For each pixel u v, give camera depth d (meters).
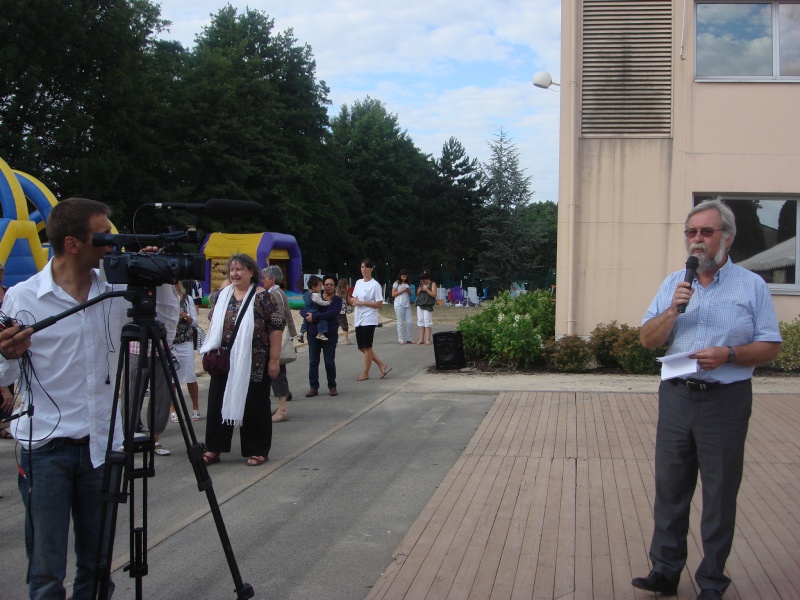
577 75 12.77
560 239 12.95
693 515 5.42
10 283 14.05
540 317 14.41
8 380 3.40
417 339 20.31
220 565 4.82
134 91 32.69
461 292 48.56
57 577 3.43
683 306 3.88
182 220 35.97
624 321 12.82
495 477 6.52
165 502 6.14
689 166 12.60
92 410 3.55
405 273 18.83
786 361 11.74
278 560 4.91
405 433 8.45
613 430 8.21
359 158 62.75
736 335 3.94
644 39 12.63
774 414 8.84
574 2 12.70
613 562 4.65
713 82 12.52
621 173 12.75
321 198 49.81
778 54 12.53
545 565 4.62
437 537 5.12
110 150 32.19
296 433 8.60
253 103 43.28
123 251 3.61
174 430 8.88
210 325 7.25
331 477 6.79
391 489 6.39
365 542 5.20
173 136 39.59
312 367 11.01
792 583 4.27
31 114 28.91
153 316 3.53
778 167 12.44
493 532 5.20
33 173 27.61
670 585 4.17
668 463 4.09
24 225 14.34
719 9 12.60
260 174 42.59
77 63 29.75
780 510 5.52
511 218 54.19
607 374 12.22
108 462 3.36
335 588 4.46
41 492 3.44
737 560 4.62
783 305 12.44
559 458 7.10
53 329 3.50
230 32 46.94
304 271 50.81
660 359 4.02
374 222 62.59
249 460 7.27
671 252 12.69
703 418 3.93
